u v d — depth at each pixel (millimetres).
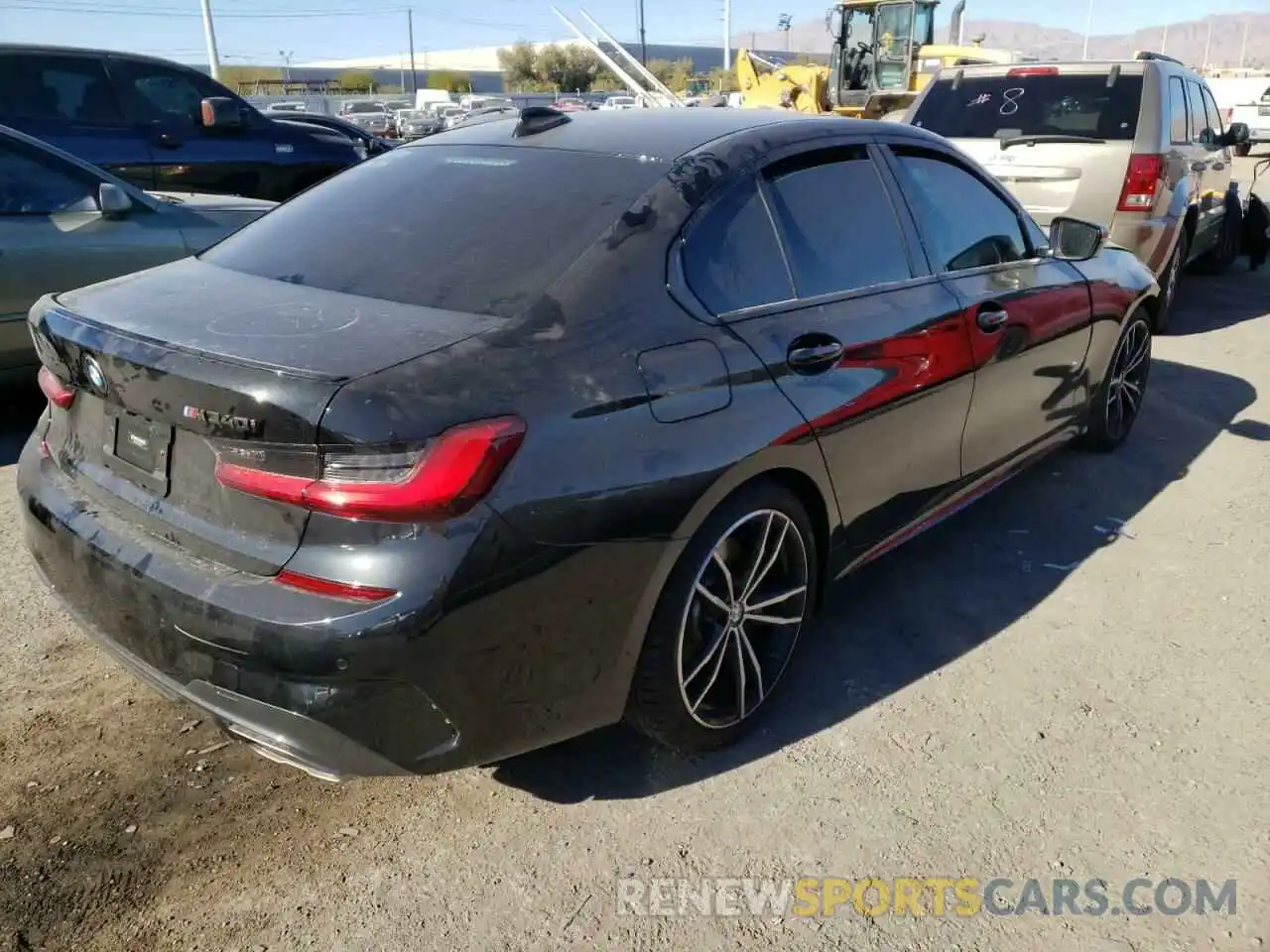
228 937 2219
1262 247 10398
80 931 2219
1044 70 7363
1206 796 2658
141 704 3000
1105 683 3154
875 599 3656
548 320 2344
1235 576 3828
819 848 2488
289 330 2285
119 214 5340
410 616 2021
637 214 2613
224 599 2109
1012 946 2217
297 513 2084
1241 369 6660
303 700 2059
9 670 3141
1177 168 7250
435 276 2543
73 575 2453
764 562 2789
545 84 75562
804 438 2723
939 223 3512
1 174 5055
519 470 2135
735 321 2658
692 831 2541
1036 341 3871
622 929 2252
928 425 3307
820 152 3117
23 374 5195
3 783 2648
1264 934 2238
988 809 2615
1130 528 4246
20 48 7559
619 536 2291
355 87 73125
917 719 2980
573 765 2791
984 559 3961
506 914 2291
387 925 2256
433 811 2609
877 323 3049
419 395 2066
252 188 8828
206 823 2543
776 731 2928
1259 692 3107
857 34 16797
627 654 2422
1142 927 2260
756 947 2211
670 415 2406
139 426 2395
